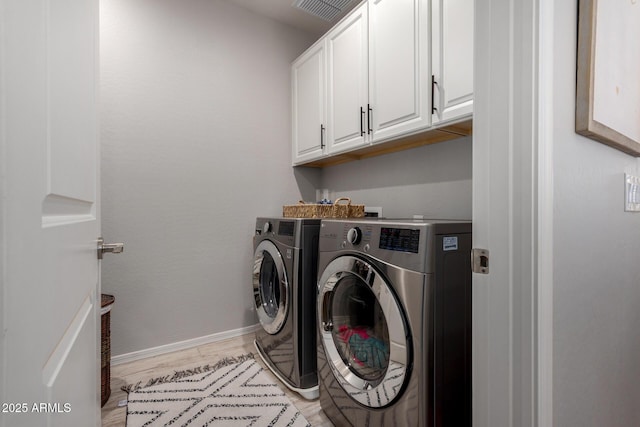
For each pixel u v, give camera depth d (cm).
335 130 217
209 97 234
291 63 274
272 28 264
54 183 51
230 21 243
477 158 70
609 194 98
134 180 206
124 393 167
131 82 205
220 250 240
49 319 48
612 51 89
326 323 147
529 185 62
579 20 76
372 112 186
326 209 197
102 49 195
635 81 109
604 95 85
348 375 132
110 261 199
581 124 75
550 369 65
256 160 256
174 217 221
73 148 64
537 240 61
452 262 104
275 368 186
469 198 170
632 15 105
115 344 200
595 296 89
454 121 142
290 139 275
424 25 154
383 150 216
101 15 195
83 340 74
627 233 113
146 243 211
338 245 136
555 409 69
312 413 152
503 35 65
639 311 122
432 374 98
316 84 237
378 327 125
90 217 83
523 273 62
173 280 221
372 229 118
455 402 104
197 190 230
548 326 64
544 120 62
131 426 140
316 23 270
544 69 61
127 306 204
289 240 172
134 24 205
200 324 231
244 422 144
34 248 42
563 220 72
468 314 107
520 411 63
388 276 109
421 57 155
